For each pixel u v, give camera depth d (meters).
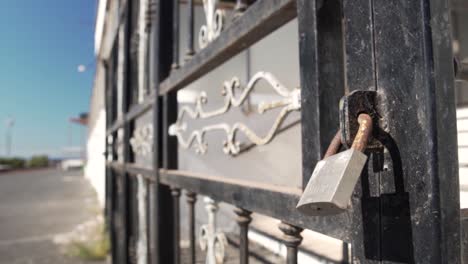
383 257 0.45
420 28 0.42
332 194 0.39
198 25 2.69
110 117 3.42
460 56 0.67
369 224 0.47
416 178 0.42
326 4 0.58
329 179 0.41
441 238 0.40
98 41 4.72
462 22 0.68
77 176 20.61
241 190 0.84
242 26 0.82
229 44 0.89
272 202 0.72
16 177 19.89
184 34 2.90
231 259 1.52
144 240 1.89
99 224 5.14
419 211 0.42
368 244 0.47
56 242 4.32
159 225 1.39
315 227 0.59
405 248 0.43
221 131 2.81
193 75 1.14
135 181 2.18
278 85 0.77
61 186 13.17
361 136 0.43
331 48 0.58
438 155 0.41
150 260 1.72
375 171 0.46
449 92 0.42
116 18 3.00
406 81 0.43
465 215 0.47
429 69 0.41
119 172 2.60
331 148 0.47
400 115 0.44
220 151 2.79
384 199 0.45
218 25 1.01
